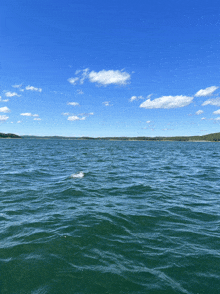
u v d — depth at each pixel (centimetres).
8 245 560
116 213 816
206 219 773
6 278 437
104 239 605
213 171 1927
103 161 2597
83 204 923
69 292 400
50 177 1503
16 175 1526
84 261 498
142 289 411
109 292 401
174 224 723
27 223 705
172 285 423
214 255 534
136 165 2289
